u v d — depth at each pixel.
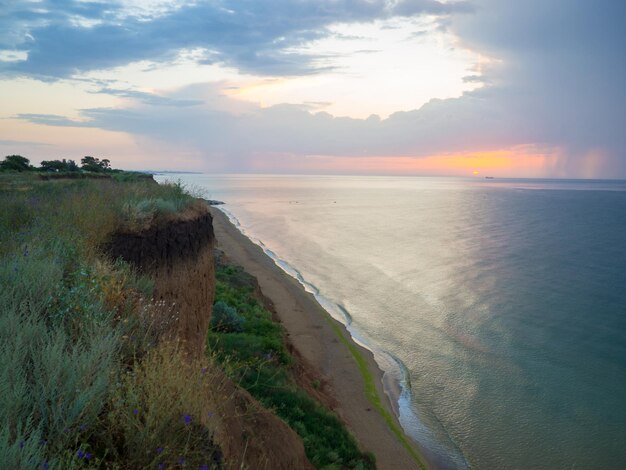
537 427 23.22
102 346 4.32
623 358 31.81
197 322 13.48
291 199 198.12
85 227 10.02
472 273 58.12
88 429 3.73
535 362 31.00
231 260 50.44
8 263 5.98
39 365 3.88
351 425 20.20
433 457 19.91
